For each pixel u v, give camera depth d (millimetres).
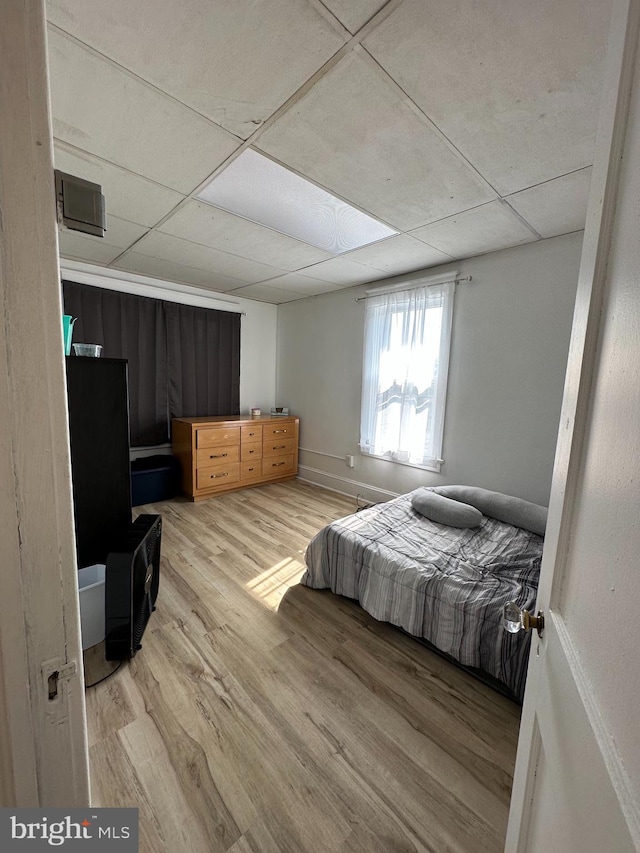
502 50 1062
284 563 2480
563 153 1509
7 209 395
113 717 1302
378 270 3168
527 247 2510
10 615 445
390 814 1028
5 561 434
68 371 1473
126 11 982
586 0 907
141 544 1599
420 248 2619
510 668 1396
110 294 3348
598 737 393
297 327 4457
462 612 1545
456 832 990
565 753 496
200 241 2596
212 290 4023
